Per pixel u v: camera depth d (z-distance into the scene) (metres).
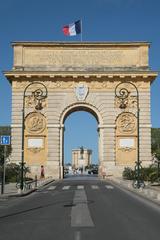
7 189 51.28
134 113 81.88
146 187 54.62
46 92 76.38
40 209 30.08
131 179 71.56
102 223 22.69
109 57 82.56
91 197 41.00
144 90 82.12
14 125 81.56
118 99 82.12
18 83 82.19
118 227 21.31
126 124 81.81
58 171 80.81
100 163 82.62
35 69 81.81
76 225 21.89
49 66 82.25
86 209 29.77
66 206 32.06
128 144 81.44
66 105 82.12
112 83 82.44
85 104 82.25
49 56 82.56
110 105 82.19
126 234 19.20
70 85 82.44
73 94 82.19
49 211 28.66
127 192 48.84
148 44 82.25
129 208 31.02
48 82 82.44
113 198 40.19
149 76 81.69
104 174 80.69
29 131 81.62
